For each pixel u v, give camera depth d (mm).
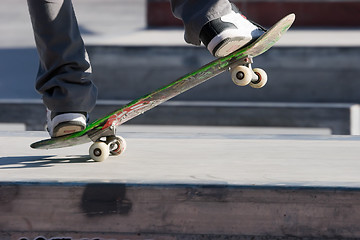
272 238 5191
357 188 5105
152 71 19859
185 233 5254
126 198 5281
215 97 20016
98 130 6520
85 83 6422
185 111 15781
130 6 49906
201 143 7988
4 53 33188
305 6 27703
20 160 6734
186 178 5559
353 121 15422
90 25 40188
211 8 6133
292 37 22609
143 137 8477
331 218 5141
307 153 7191
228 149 7484
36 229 5359
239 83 6223
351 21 27578
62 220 5340
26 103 15438
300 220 5168
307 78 19641
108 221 5301
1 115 15523
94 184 5297
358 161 6629
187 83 6324
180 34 23781
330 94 19578
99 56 19938
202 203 5223
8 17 45094
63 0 6164
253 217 5191
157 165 6352
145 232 5285
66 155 7086
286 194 5156
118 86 20000
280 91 19750
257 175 5754
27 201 5355
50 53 6266
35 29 6258
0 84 27031
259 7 27703
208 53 19516
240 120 15711
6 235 5387
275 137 8438
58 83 6273
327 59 19469
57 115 6340
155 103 6488
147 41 20938
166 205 5250
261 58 19703
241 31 5988
